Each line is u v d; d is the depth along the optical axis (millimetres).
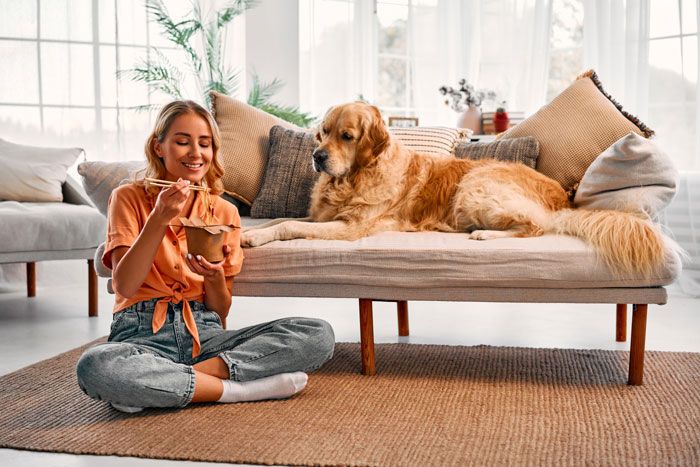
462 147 3500
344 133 3062
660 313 3943
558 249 2555
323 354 2402
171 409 2268
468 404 2344
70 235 3750
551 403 2354
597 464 1857
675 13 4762
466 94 5598
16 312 3982
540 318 3793
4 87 4922
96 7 5137
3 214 3627
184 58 5434
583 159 3191
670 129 4824
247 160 3500
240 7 5402
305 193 3404
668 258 2508
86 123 5160
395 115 6012
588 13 5199
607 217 2600
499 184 2994
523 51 5637
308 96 5648
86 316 3877
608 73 5078
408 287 2637
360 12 5801
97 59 5164
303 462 1876
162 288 2293
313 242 2770
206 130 2330
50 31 5023
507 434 2074
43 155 4465
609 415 2236
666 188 2811
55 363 2883
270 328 2396
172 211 2082
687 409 2291
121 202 2307
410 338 3348
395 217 3117
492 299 2607
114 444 2004
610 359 2914
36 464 1901
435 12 5973
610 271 2523
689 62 4727
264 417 2201
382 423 2162
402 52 6000
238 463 1893
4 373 2791
